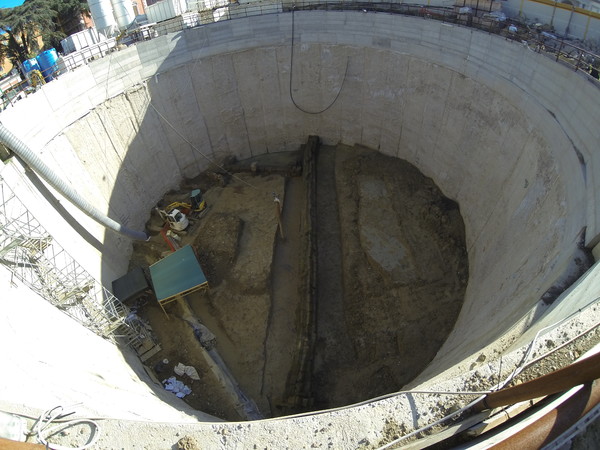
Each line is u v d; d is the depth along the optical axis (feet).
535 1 69.87
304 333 64.75
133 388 48.11
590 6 63.16
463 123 76.69
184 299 70.95
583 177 47.88
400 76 86.94
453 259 71.87
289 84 98.02
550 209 52.44
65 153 71.05
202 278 68.64
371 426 26.99
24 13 116.26
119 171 81.97
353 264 73.51
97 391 38.86
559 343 28.02
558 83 57.47
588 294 32.22
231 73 95.20
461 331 54.39
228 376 61.62
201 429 27.66
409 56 83.87
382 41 86.99
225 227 81.35
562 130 55.11
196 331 66.95
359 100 95.30
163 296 66.69
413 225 78.69
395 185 87.15
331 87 96.32
